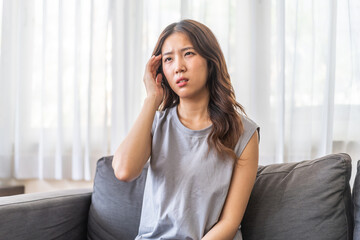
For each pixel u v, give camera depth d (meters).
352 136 1.52
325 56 1.54
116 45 1.70
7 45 1.77
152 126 1.07
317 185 0.98
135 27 1.68
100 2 1.72
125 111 1.67
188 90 0.95
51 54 1.77
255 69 1.58
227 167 0.95
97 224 1.21
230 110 0.97
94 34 1.72
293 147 1.55
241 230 1.04
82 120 1.74
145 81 1.05
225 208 0.94
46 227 1.11
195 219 0.93
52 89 1.77
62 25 1.74
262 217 1.02
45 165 1.75
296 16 1.55
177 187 0.96
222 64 0.99
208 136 0.97
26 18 1.78
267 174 1.09
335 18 1.51
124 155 0.94
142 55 1.68
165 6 1.67
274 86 1.59
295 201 0.99
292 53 1.56
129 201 1.18
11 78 1.78
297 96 1.55
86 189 1.34
